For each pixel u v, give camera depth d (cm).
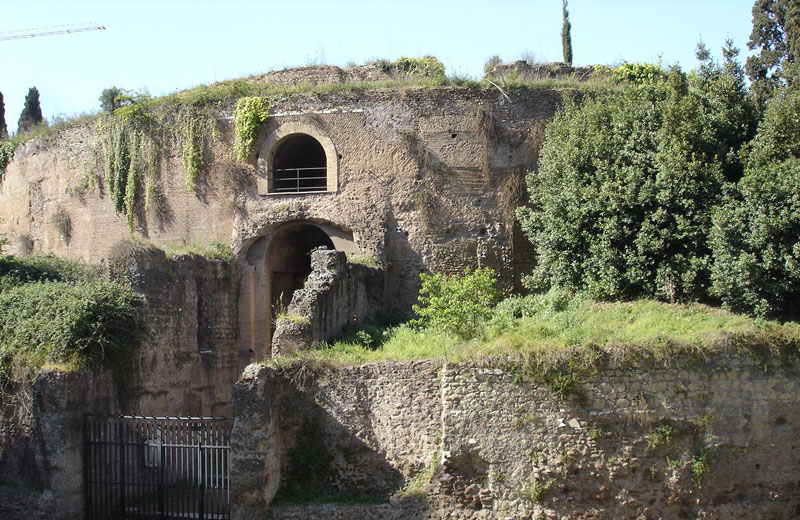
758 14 2631
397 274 2689
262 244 2772
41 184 3400
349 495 1780
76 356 1825
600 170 2198
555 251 2258
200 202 2856
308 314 2067
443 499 1698
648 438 1653
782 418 1658
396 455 1783
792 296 1828
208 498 1864
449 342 1892
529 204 2658
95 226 3116
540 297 2302
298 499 1767
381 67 3022
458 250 2666
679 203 2047
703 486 1641
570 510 1656
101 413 1852
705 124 2119
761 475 1650
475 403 1697
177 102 2923
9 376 1867
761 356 1662
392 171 2716
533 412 1677
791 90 2050
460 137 2705
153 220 2933
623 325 1884
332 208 2727
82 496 1791
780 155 1950
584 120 2336
